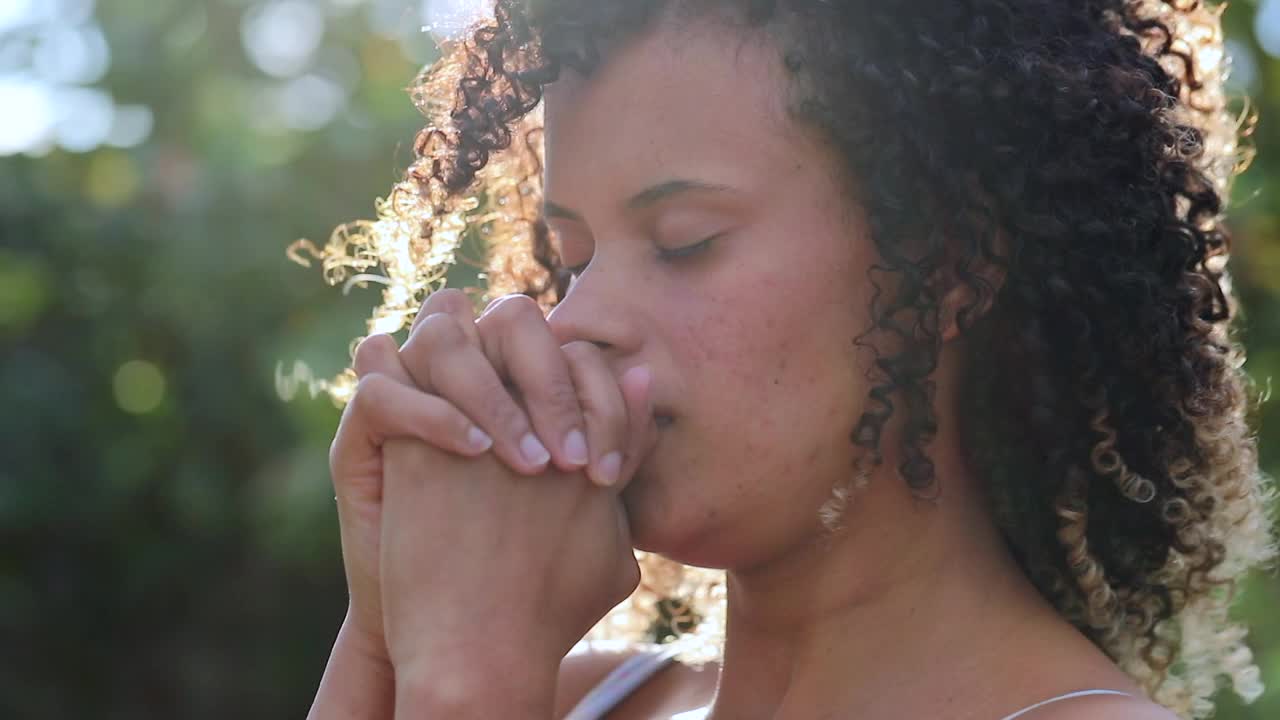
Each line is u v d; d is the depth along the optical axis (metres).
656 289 1.16
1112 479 1.31
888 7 1.18
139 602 6.61
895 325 1.15
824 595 1.24
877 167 1.15
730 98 1.15
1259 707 3.38
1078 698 1.16
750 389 1.14
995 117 1.20
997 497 1.28
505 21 1.28
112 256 5.85
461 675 1.10
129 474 6.01
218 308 5.56
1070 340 1.25
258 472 5.90
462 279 3.46
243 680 6.56
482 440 1.12
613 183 1.16
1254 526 1.42
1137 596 1.39
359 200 5.35
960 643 1.23
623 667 1.61
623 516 1.16
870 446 1.16
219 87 5.34
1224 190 1.51
